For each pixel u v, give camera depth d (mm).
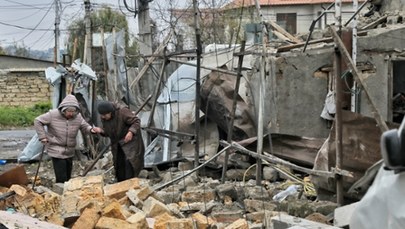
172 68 16812
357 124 7598
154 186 10031
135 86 16312
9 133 29766
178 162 12961
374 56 12273
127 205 8062
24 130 33312
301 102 12977
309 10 41312
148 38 18047
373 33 12336
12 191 8289
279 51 13633
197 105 11406
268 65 13047
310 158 11047
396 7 15836
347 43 12062
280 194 9359
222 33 19516
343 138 7656
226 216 8008
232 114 11258
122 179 10625
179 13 19219
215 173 11820
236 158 11672
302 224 6109
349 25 14328
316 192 8578
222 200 9102
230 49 15555
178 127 14391
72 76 15641
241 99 13578
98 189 8203
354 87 11859
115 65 16906
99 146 15258
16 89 43531
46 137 10469
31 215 7734
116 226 6742
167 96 14586
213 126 14148
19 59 48344
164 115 14594
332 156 7840
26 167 14711
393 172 2926
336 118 7328
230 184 9836
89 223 6805
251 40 17422
